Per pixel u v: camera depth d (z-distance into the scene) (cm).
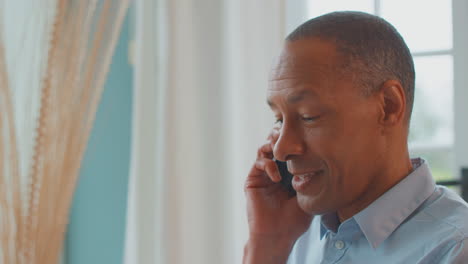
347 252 86
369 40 76
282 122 81
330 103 74
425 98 167
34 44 157
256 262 103
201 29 159
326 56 75
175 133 157
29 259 142
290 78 76
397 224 81
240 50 154
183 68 157
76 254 183
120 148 178
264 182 106
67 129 145
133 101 175
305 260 100
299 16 170
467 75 161
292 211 103
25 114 156
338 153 76
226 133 158
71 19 146
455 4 161
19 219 142
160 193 157
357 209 85
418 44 166
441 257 75
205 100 159
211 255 159
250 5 153
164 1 158
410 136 168
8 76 152
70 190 147
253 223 104
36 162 143
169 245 156
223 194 159
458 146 163
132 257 163
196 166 158
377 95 76
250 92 154
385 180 81
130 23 176
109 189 179
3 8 155
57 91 144
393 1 167
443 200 81
